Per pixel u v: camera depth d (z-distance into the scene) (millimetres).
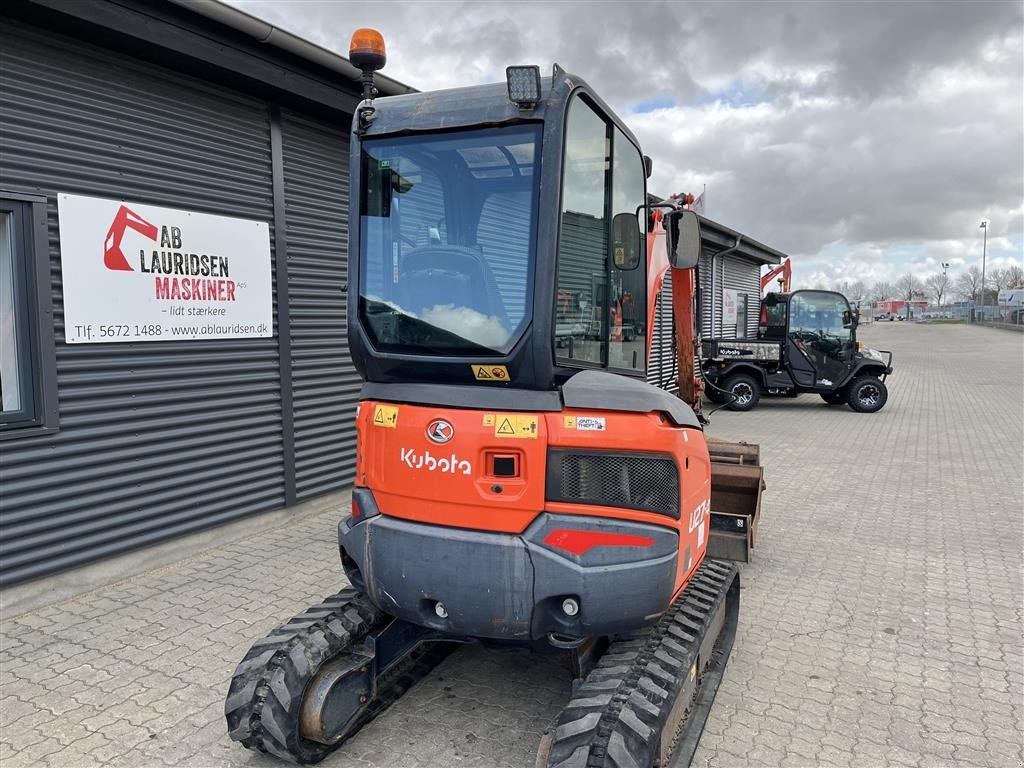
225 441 5852
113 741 3246
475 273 2715
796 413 13789
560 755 2402
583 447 2582
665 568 2641
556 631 2658
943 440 10578
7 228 4402
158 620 4465
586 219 2908
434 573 2668
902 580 5168
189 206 5480
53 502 4688
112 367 4984
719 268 17516
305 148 6516
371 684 3211
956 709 3521
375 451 2854
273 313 6258
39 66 4516
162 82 5250
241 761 3119
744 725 3373
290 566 5387
